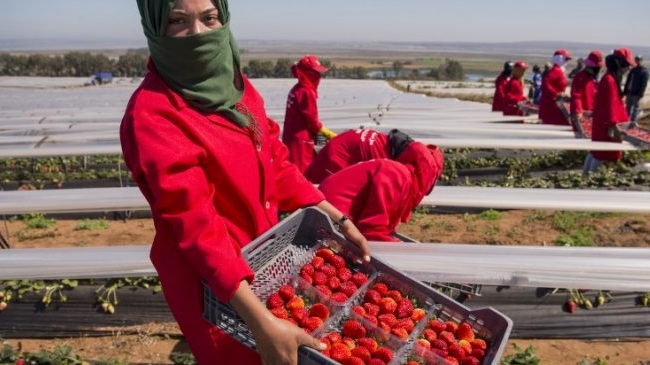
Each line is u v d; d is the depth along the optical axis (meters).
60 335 5.15
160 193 2.05
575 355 4.91
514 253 4.60
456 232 7.84
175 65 2.20
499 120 15.39
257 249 2.57
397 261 4.18
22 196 6.72
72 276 4.64
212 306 2.34
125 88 29.44
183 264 2.35
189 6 2.13
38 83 33.81
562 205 6.55
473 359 2.40
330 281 2.75
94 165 12.00
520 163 11.87
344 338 2.50
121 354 4.75
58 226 8.56
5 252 4.84
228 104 2.35
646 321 5.24
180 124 2.18
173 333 5.04
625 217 8.09
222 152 2.29
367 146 4.95
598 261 4.52
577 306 5.27
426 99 23.09
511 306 5.24
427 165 4.33
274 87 27.45
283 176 2.85
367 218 4.11
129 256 4.77
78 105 20.86
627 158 11.23
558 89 14.23
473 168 11.74
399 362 2.39
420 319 2.63
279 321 2.10
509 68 17.77
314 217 2.90
